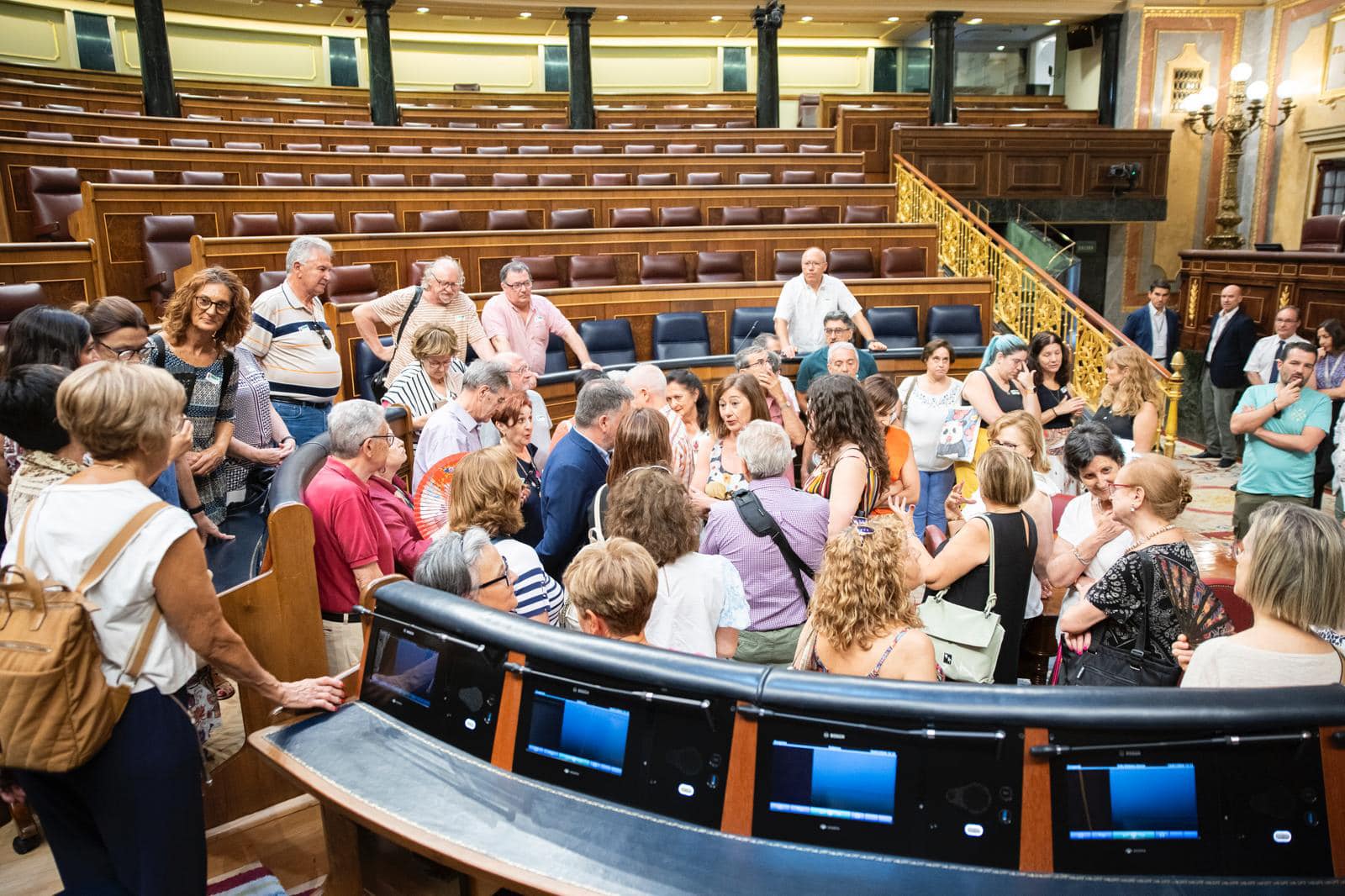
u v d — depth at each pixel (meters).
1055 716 1.38
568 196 8.70
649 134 12.02
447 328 3.84
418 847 1.52
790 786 1.47
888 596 1.96
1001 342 4.51
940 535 3.49
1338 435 4.58
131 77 13.23
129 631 1.61
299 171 8.77
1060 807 1.38
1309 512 1.71
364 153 9.38
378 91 12.15
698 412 3.91
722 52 17.09
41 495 1.62
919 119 13.44
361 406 2.48
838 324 4.77
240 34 15.05
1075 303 7.83
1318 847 1.36
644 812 1.55
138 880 1.66
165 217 6.50
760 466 2.64
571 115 13.27
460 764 1.71
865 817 1.44
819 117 15.73
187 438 2.43
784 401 4.06
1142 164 12.62
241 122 10.20
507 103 16.02
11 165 7.23
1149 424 4.56
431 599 1.86
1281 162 14.07
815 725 1.46
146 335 2.69
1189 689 1.40
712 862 1.43
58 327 2.17
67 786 1.74
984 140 12.26
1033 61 18.11
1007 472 2.55
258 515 3.04
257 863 2.24
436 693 1.80
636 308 7.00
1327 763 1.37
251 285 6.14
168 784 1.65
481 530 2.27
